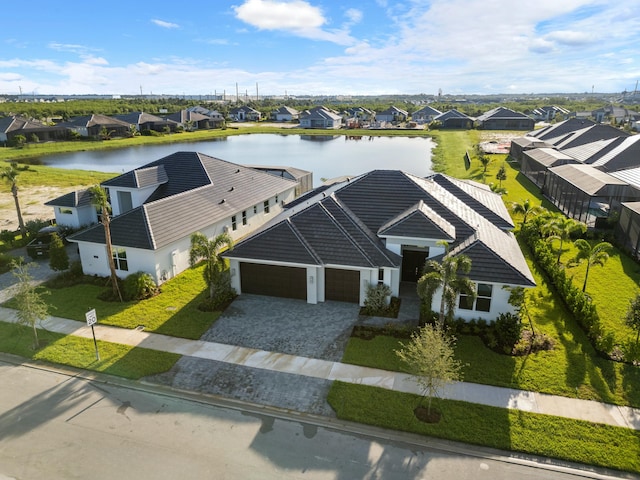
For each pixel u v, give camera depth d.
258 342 19.81
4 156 82.00
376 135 118.19
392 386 16.66
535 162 54.16
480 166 66.31
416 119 161.75
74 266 26.98
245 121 172.50
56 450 13.68
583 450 13.42
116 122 113.50
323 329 20.86
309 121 141.88
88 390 16.64
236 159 77.88
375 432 14.36
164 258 26.22
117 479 12.58
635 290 24.72
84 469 12.94
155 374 17.56
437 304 21.09
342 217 24.50
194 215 29.81
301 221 24.25
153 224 26.38
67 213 34.41
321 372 17.61
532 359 18.16
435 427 14.44
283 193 42.12
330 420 14.95
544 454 13.34
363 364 18.06
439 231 22.23
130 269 26.12
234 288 24.44
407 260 25.09
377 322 21.42
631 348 17.34
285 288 23.95
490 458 13.27
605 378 16.91
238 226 34.41
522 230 34.28
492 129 126.62
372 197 26.47
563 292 23.16
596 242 33.00
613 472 12.77
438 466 12.96
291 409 15.52
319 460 13.20
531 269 27.62
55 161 78.31
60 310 22.88
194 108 161.00
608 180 36.62
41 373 17.72
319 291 23.56
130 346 19.50
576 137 66.00
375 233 24.56
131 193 33.00
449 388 16.42
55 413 15.36
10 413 15.38
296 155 82.75
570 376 17.02
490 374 17.23
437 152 83.50
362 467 12.92
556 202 44.00
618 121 137.12
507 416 14.90
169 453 13.50
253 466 12.97
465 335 20.12
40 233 32.53
